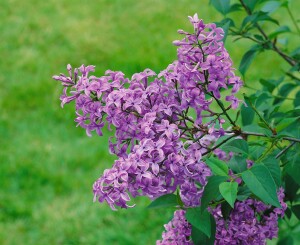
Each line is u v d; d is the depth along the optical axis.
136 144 0.70
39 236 1.77
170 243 0.75
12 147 2.11
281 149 0.80
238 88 0.68
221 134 0.71
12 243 1.76
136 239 1.73
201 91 0.68
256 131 0.78
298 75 2.06
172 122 0.69
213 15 2.88
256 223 0.74
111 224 1.78
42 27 2.97
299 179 0.75
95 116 0.70
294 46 2.55
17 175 1.97
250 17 0.93
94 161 2.01
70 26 2.96
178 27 2.87
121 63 2.60
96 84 0.69
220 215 0.73
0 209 1.85
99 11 3.09
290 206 0.82
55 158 2.03
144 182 0.64
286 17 2.79
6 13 3.12
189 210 0.68
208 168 0.69
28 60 2.68
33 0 3.24
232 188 0.64
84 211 1.82
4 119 2.26
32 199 1.88
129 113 0.69
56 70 2.61
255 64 2.42
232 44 2.58
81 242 1.75
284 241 0.99
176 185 0.67
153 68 2.56
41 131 2.19
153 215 1.78
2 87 2.47
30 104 2.34
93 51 2.75
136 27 2.91
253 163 0.73
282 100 0.98
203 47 0.68
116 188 0.64
